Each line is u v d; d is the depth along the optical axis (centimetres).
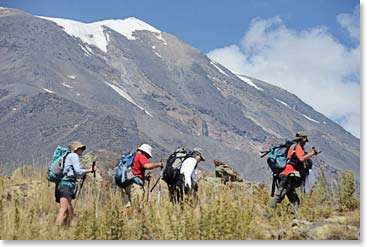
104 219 1505
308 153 1792
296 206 1798
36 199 1844
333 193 1950
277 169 1808
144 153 1852
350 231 1479
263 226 1598
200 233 1402
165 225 1489
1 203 1708
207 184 2222
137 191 1800
